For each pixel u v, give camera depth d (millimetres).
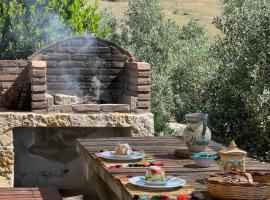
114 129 7594
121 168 4332
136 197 3549
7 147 7023
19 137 7398
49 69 7637
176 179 3869
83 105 7207
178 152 4805
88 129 7527
